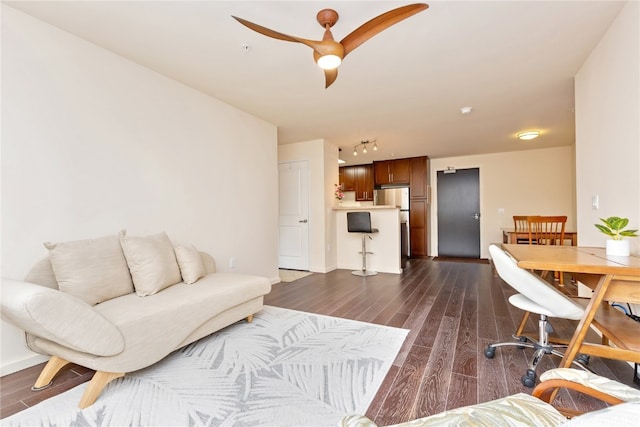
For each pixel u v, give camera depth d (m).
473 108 3.55
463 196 6.45
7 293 1.42
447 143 5.29
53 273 1.91
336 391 1.61
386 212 5.00
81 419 1.40
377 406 1.48
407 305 3.11
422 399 1.53
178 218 2.84
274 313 2.87
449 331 2.40
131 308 1.80
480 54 2.36
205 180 3.12
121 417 1.41
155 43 2.21
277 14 1.88
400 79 2.78
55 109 2.02
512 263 1.65
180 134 2.86
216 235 3.25
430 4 1.77
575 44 2.22
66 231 2.07
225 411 1.45
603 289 1.38
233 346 2.15
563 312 1.62
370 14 1.88
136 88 2.50
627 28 1.79
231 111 3.45
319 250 4.99
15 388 1.65
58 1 1.76
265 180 3.99
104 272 1.97
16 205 1.84
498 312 2.86
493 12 1.86
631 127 1.78
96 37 2.14
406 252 6.45
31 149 1.91
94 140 2.23
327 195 5.07
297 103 3.38
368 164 7.12
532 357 1.94
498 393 1.57
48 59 1.99
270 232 4.07
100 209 2.26
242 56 2.38
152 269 2.14
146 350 1.72
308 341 2.23
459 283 4.07
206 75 2.70
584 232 2.54
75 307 1.44
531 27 2.01
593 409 1.44
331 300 3.32
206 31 2.06
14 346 1.83
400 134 4.68
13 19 1.84
